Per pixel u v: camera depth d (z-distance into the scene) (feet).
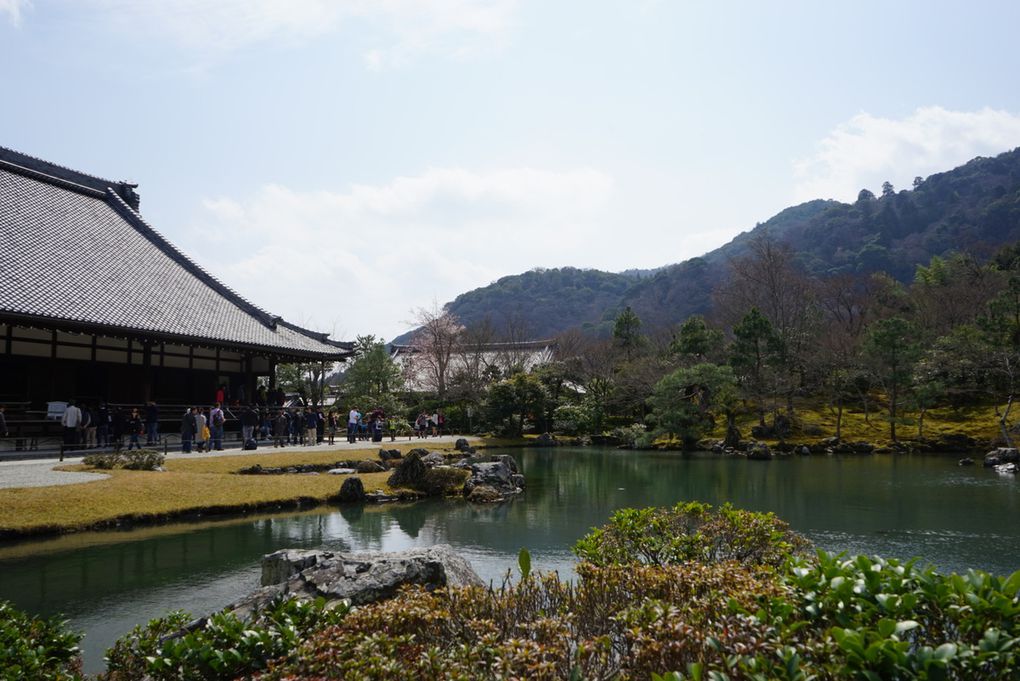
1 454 74.13
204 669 15.29
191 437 84.84
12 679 15.97
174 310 96.94
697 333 162.91
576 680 13.14
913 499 67.46
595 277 478.18
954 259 243.40
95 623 29.17
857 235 403.13
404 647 14.56
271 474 70.69
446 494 68.39
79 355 90.99
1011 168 421.18
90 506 49.85
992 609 11.50
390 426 138.31
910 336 146.10
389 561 23.12
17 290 77.87
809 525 53.47
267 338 104.88
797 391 162.40
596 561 24.57
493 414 156.04
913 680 10.24
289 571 24.86
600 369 176.14
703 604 14.08
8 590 33.81
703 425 136.98
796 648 11.49
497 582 35.27
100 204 119.34
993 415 151.94
